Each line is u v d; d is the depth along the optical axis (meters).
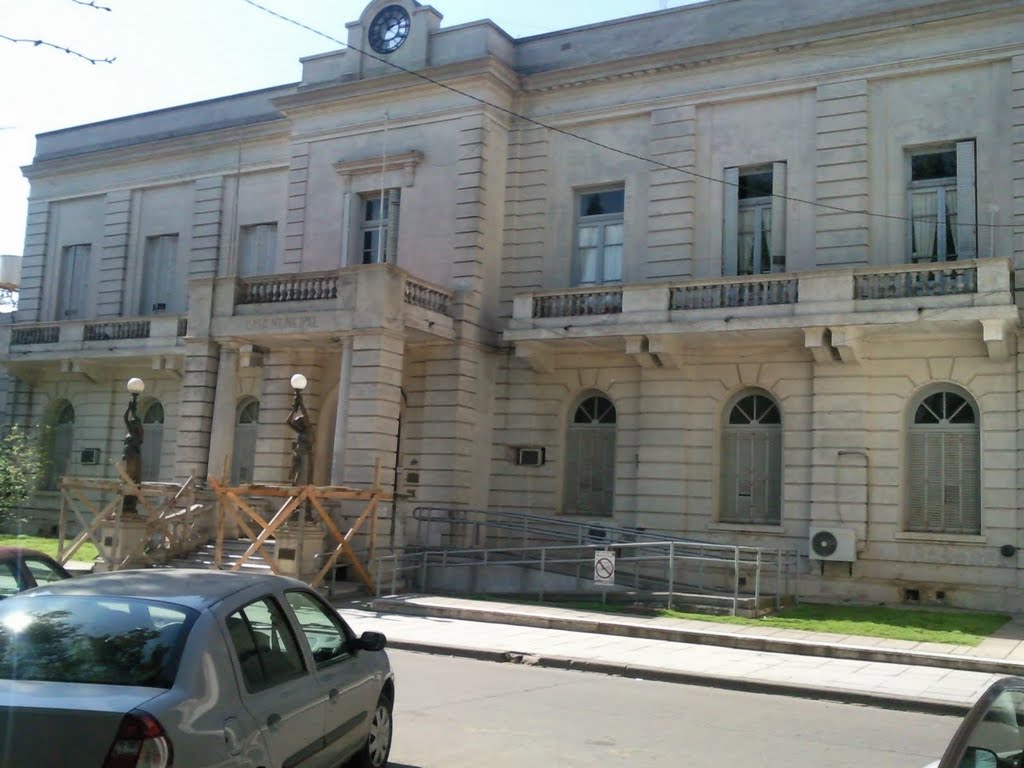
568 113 25.78
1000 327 19.36
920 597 20.66
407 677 12.44
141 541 21.98
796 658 14.75
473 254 25.06
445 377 24.73
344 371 22.67
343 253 26.83
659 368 23.75
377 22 27.36
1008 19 21.09
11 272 38.00
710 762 8.55
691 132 24.17
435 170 25.89
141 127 33.25
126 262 32.88
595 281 25.30
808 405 22.17
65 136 34.94
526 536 22.22
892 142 22.14
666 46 24.88
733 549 20.69
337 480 22.30
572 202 25.72
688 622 17.42
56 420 33.94
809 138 23.00
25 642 5.51
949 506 20.89
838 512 21.36
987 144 21.19
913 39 22.00
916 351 21.20
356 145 27.25
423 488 24.59
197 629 5.61
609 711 10.69
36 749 4.76
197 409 24.84
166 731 4.87
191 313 25.09
